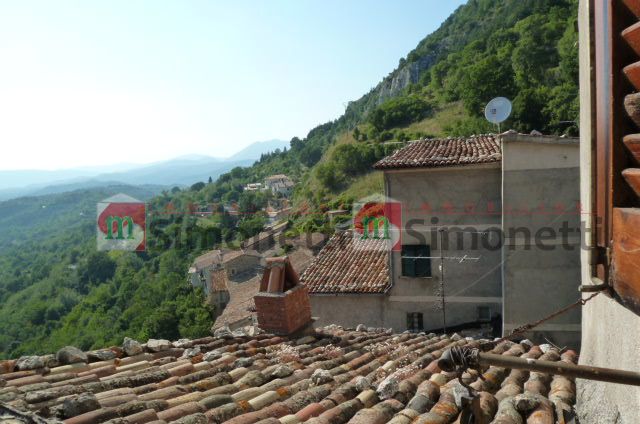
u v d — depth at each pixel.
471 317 14.54
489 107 14.44
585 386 4.33
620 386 3.26
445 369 2.45
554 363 2.16
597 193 2.26
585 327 5.09
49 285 83.12
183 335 40.72
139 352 5.49
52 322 68.44
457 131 55.88
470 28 112.81
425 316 14.96
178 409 3.86
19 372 4.54
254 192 105.31
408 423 3.84
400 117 72.19
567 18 60.34
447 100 70.50
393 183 14.80
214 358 5.49
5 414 3.15
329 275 16.38
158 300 52.75
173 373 4.89
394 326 15.27
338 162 63.06
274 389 4.63
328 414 3.98
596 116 2.25
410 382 4.77
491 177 13.99
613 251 2.03
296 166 129.75
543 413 3.93
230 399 4.27
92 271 78.50
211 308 44.50
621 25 1.92
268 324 6.90
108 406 3.83
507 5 103.12
